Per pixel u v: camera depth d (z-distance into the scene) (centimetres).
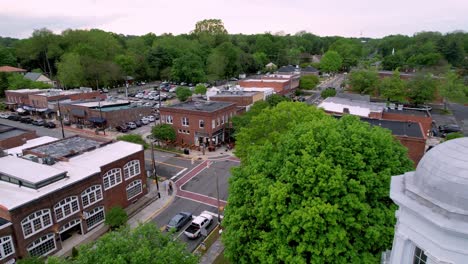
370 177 1850
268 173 2155
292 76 10125
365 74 8431
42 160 3353
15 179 2881
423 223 1115
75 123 7050
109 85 11412
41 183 2816
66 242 2998
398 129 4153
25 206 2556
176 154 5300
